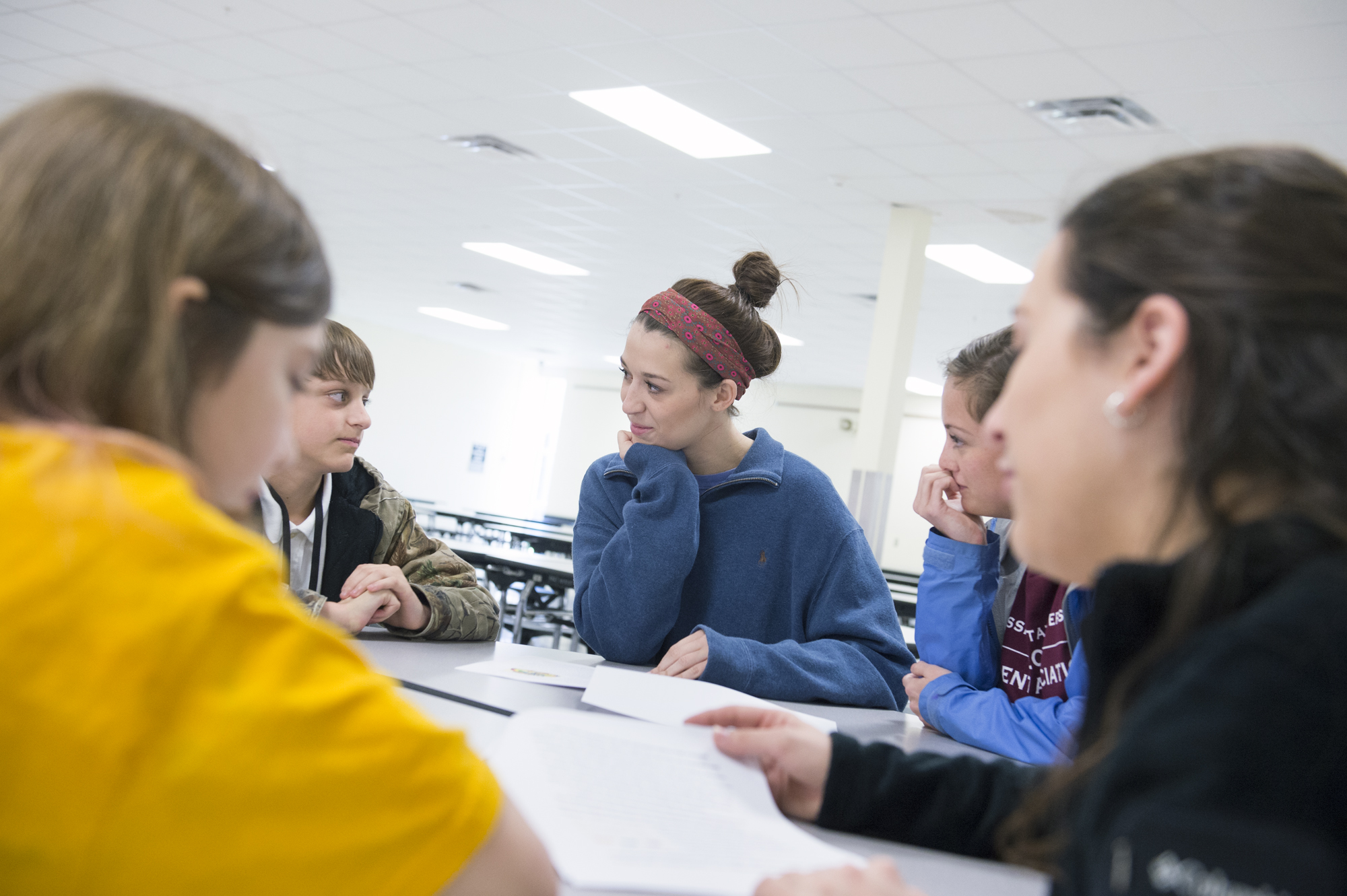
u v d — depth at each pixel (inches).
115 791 17.8
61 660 17.6
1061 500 22.2
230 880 18.6
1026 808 29.5
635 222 346.0
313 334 23.4
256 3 216.7
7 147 20.6
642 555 65.2
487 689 48.5
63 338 19.3
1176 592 19.5
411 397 717.3
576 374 767.7
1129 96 197.0
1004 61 190.9
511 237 397.7
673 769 33.6
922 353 499.5
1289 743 15.4
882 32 186.5
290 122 292.5
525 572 189.3
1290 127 200.5
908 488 621.3
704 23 193.5
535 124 265.3
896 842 34.2
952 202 277.4
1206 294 19.8
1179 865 15.1
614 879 25.3
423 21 213.2
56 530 17.9
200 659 18.6
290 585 64.1
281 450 23.4
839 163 259.1
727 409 71.0
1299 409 19.0
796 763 34.9
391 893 20.1
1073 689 50.0
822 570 69.2
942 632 59.5
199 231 20.5
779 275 72.6
